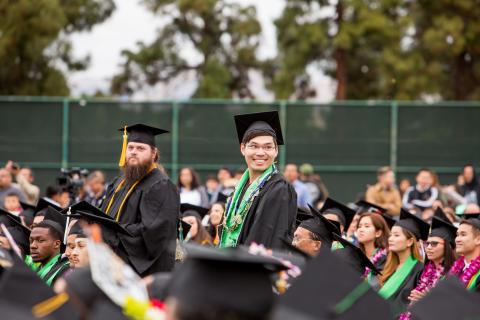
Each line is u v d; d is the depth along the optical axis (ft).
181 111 94.73
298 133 94.84
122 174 34.86
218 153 94.53
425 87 123.44
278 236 28.84
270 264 13.08
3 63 113.91
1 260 17.70
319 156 94.94
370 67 125.49
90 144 94.89
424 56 126.93
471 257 32.07
